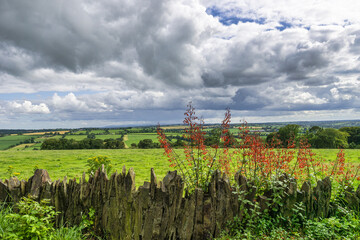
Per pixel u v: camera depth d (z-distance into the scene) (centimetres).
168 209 556
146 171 1661
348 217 616
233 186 629
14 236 480
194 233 568
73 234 570
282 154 752
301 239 555
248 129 732
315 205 645
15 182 646
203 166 682
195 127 691
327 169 866
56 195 623
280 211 636
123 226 570
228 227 593
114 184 595
